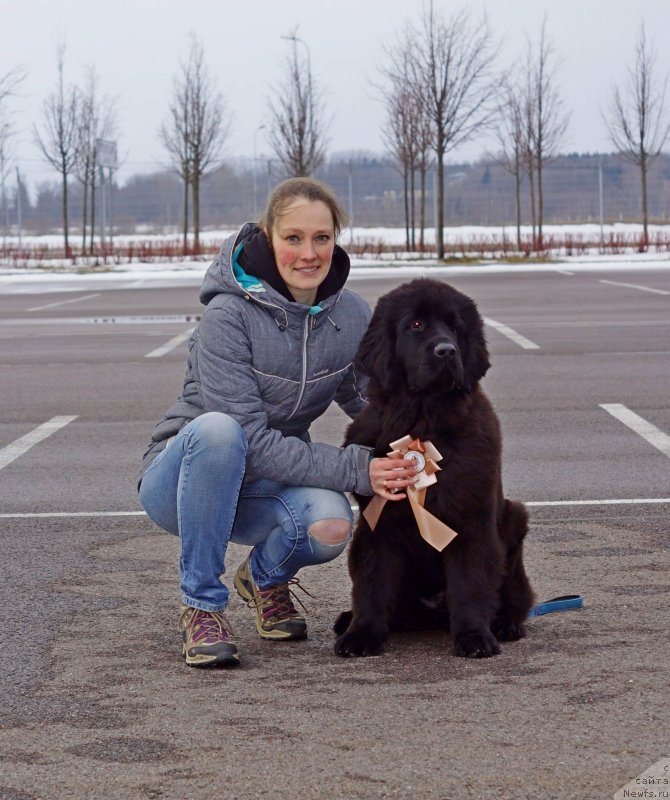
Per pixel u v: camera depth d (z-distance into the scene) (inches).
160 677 154.6
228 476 159.0
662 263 1344.7
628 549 222.5
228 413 164.2
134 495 276.2
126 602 192.4
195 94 1635.1
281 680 152.8
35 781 120.9
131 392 438.3
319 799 115.0
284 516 165.8
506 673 153.7
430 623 179.8
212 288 168.9
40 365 522.0
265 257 165.8
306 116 1594.5
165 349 572.1
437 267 1305.4
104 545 231.1
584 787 116.6
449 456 160.6
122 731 134.3
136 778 121.0
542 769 121.1
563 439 337.7
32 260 1663.4
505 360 511.2
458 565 163.6
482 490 160.9
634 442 331.6
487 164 2273.6
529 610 175.3
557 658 159.9
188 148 1667.1
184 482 159.9
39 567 214.8
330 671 156.6
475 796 114.9
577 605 185.9
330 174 2260.1
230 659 157.9
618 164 2253.9
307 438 183.6
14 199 2319.1
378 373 166.1
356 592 167.3
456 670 155.6
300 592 199.3
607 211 2295.8
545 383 444.5
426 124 1451.8
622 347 549.3
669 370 473.7
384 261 1430.9
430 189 2319.1
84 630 177.0
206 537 160.1
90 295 997.2
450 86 1392.7
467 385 163.8
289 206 162.6
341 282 171.3
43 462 316.2
